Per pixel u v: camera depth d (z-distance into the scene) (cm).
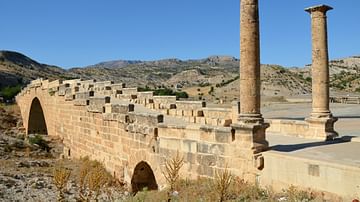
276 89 14500
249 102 1936
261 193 1750
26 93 7150
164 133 2427
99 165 3331
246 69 1938
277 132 2848
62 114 4541
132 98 4184
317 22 2403
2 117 7706
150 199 1966
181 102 3516
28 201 2395
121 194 2603
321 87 2448
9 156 3906
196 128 2189
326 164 1558
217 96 12412
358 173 1432
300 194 1606
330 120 2458
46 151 4331
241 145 1939
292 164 1698
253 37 1931
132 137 2817
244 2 1942
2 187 2633
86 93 3797
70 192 2488
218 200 1619
